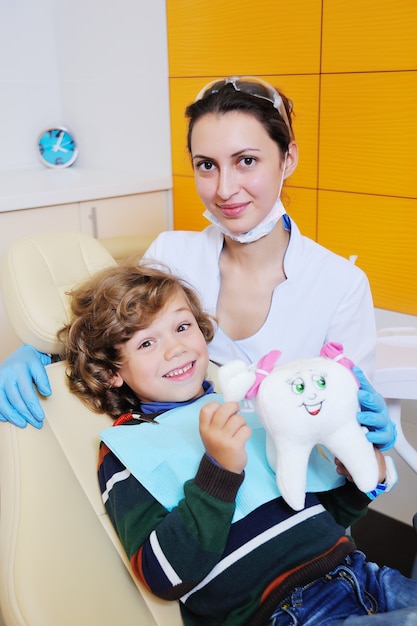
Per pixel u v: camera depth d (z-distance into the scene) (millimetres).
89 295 1042
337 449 747
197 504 775
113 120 2371
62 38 2438
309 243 1070
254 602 777
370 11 1605
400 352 1349
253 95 917
